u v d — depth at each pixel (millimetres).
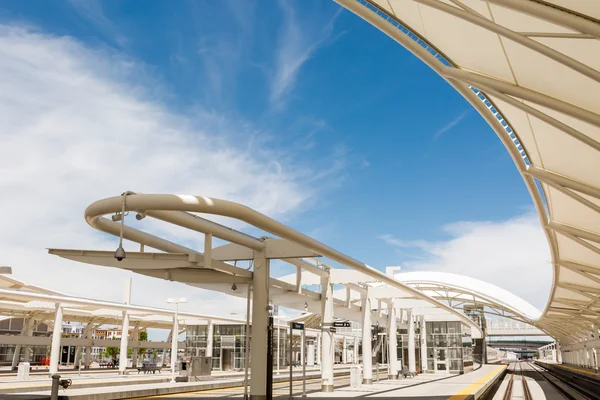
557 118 13906
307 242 20281
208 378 40312
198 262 19000
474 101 13781
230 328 61750
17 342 43250
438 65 12328
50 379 35562
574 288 36344
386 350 61438
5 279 39344
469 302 83938
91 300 39594
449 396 25609
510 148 15953
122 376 40688
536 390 47594
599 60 11336
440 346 57469
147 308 46750
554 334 108938
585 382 49969
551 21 9305
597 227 21469
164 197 16422
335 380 42375
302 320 63000
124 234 19172
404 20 13062
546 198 20422
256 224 17922
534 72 12688
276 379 40062
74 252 19656
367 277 29359
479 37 12297
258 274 21531
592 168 16203
